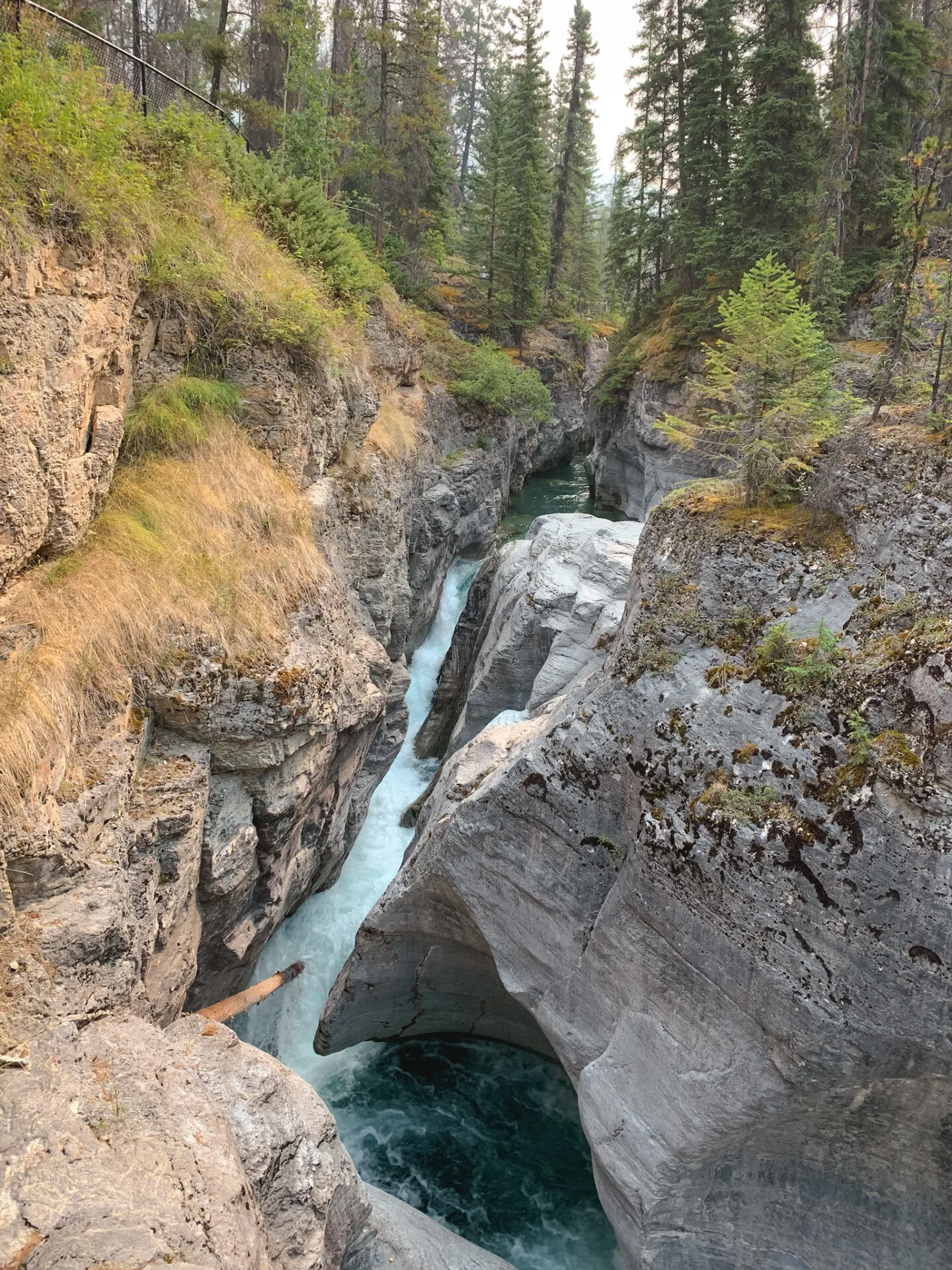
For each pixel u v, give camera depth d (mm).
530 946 8938
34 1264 3729
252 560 9930
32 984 5391
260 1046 11266
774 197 26031
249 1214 4762
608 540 18141
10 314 6391
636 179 41031
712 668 7539
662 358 31891
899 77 25484
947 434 6680
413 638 23141
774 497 8195
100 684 7434
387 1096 11203
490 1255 8289
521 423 35594
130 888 6988
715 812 6777
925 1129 6227
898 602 6457
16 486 6582
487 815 9023
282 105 23859
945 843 5523
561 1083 11672
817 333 7969
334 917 13414
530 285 43531
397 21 32062
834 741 6336
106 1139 4629
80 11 16859
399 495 18312
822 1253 6953
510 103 42562
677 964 7188
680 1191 7219
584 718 8438
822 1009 6016
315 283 14992
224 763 8758
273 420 11680
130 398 9797
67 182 7480
